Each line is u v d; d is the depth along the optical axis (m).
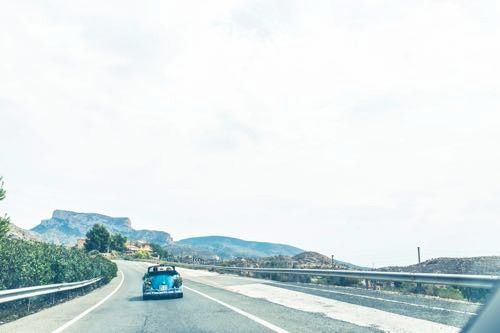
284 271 29.81
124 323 10.56
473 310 10.65
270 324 9.34
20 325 10.88
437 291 15.68
